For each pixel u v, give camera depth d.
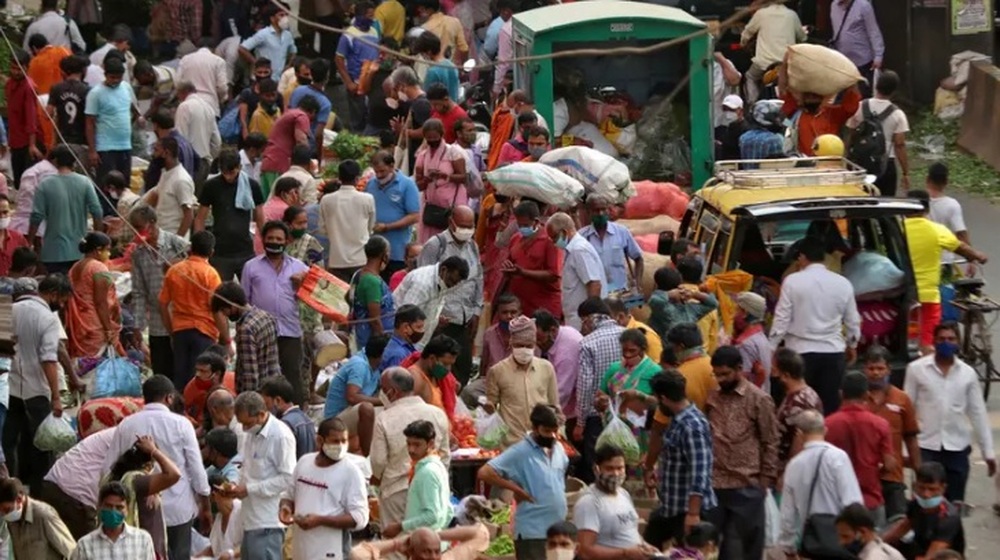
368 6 70.88
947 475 39.03
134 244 47.91
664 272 42.25
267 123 64.38
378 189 51.44
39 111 60.78
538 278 44.97
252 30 76.12
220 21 76.31
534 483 34.69
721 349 35.59
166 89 69.12
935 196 49.78
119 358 43.41
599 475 33.38
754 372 40.69
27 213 53.03
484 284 48.12
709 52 58.59
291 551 35.91
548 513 34.75
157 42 76.62
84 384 45.31
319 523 33.66
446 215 52.34
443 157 52.47
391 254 51.47
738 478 35.44
